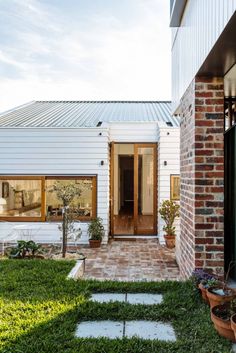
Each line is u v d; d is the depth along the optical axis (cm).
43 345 274
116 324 324
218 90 396
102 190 977
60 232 974
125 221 1246
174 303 361
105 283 435
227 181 460
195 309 347
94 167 979
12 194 992
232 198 435
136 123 1029
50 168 983
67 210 809
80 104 1523
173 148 984
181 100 511
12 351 267
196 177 396
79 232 882
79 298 380
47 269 521
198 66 373
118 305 360
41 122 1088
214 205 395
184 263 488
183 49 483
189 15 425
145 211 1077
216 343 275
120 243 966
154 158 1030
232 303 303
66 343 278
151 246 923
